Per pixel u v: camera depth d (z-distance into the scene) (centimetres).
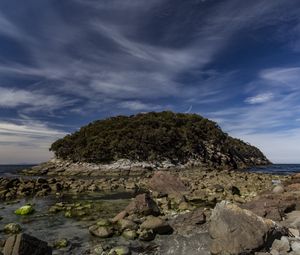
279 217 1538
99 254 1253
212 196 2606
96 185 3981
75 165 9031
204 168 8806
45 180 4319
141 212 1891
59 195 3212
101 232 1523
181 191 3102
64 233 1608
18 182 4238
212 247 1221
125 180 4762
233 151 12212
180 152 9538
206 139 10875
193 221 1620
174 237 1448
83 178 6500
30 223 1855
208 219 1670
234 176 5100
